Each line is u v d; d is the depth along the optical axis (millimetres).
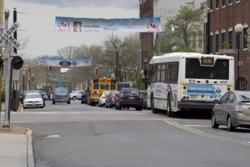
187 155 13469
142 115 34188
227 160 12453
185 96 30516
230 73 30891
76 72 140000
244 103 21141
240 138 18547
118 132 20875
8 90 20641
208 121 28750
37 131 21562
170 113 32250
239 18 53438
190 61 30609
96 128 22859
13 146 15352
